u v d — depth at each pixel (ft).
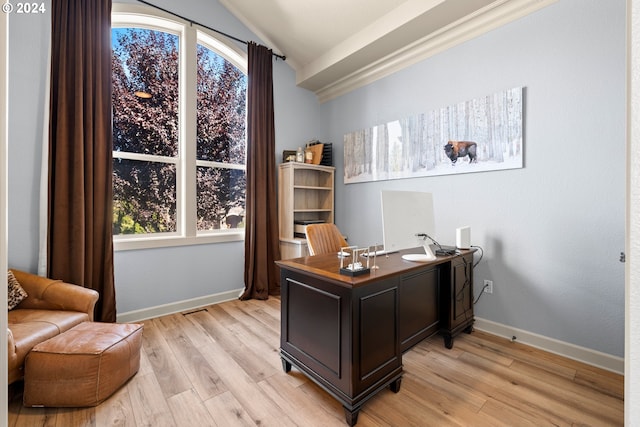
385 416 5.23
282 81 12.94
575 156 7.06
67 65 7.91
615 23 6.55
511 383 6.16
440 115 9.53
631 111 1.40
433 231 7.14
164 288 9.97
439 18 8.63
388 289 5.70
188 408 5.40
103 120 8.47
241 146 12.31
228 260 11.48
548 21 7.42
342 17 10.03
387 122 11.23
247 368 6.71
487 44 8.51
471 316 8.55
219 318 9.64
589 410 5.35
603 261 6.74
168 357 7.16
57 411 5.29
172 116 10.48
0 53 1.53
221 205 11.73
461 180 9.12
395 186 11.02
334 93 13.42
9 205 7.44
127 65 9.61
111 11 8.69
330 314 5.40
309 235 8.48
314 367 5.76
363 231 12.23
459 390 5.94
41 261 7.67
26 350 5.37
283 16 10.91
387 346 5.70
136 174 9.79
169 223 10.44
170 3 9.95
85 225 8.10
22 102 7.54
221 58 11.68
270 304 11.00
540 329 7.66
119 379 5.87
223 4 11.19
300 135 13.56
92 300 6.93
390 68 11.02
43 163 7.63
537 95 7.61
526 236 7.84
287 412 5.33
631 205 1.40
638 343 1.36
